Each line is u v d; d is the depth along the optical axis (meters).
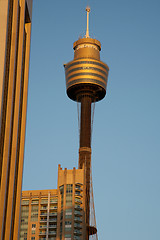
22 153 129.00
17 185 124.44
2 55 104.75
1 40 106.31
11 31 120.44
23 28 131.75
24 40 143.88
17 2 125.19
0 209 101.25
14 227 118.81
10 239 112.06
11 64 117.12
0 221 100.06
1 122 102.88
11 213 110.62
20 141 130.50
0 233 99.19
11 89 114.50
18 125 122.19
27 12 143.75
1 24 108.31
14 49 119.06
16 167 123.31
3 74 102.69
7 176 109.06
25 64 142.38
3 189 103.31
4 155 106.94
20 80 125.50
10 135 113.62
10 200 111.62
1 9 110.19
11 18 120.75
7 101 112.75
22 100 136.00
